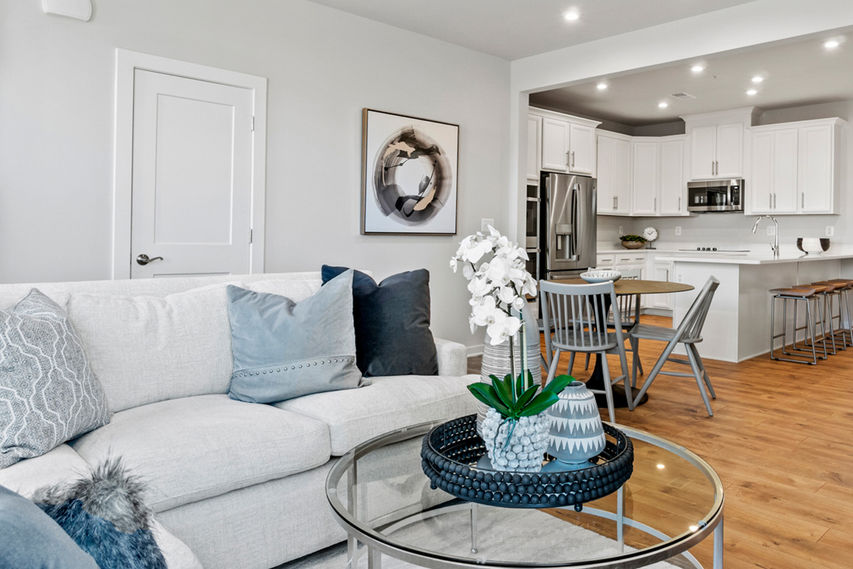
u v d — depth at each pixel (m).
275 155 3.94
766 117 7.32
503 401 1.40
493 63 5.29
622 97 6.66
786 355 5.46
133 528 0.67
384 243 4.58
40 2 3.00
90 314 2.00
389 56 4.52
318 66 4.12
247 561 1.73
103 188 3.26
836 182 6.62
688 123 7.66
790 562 1.94
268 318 2.24
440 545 1.24
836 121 6.55
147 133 3.40
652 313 8.11
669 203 7.88
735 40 4.07
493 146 5.33
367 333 2.49
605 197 7.64
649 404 3.85
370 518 1.36
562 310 3.71
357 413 2.02
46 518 0.50
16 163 2.98
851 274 6.81
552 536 1.28
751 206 7.17
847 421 3.48
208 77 3.60
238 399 2.17
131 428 1.72
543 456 1.41
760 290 5.46
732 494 2.48
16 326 1.52
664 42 4.43
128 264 3.36
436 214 4.86
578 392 1.50
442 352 2.65
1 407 1.42
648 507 1.38
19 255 3.02
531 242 6.31
